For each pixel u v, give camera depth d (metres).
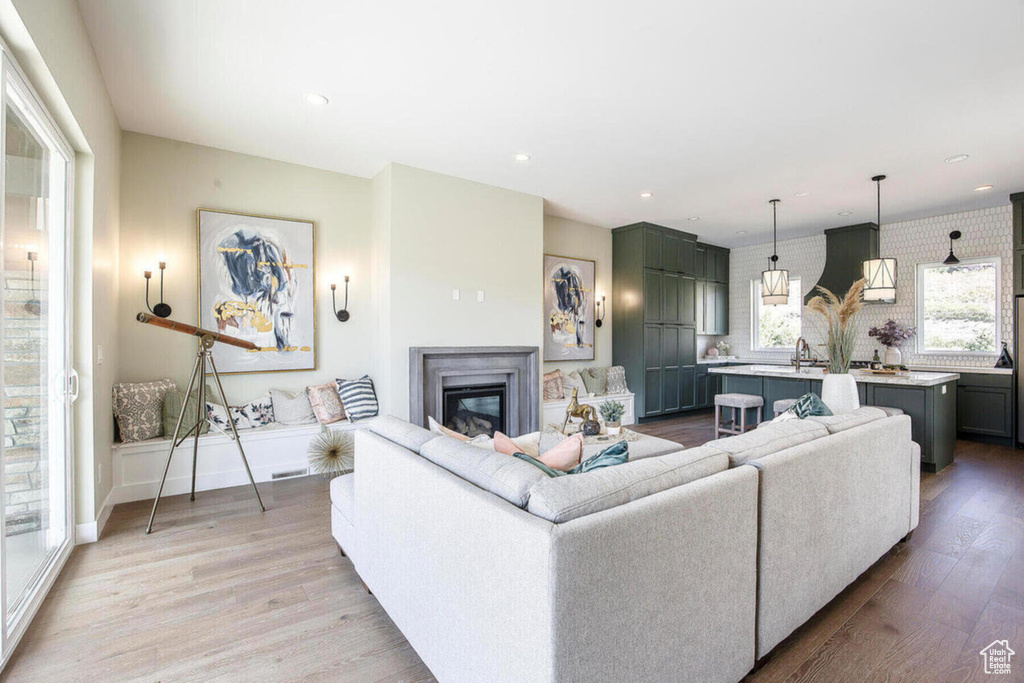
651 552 1.25
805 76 2.70
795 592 1.79
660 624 1.28
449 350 4.28
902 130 3.40
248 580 2.27
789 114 3.16
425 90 2.88
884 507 2.37
